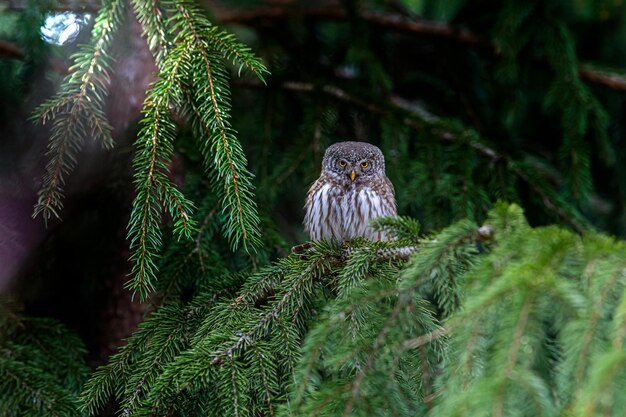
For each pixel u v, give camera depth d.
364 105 12.49
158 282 9.70
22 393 8.21
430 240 6.49
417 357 6.61
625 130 13.25
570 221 11.59
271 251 10.55
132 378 7.70
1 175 10.76
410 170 11.84
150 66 10.71
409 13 13.52
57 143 7.54
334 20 13.39
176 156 10.62
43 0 9.95
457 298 6.32
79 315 11.30
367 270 7.35
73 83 7.62
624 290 5.09
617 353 4.69
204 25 7.94
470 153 11.87
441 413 5.19
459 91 13.62
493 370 5.12
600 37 14.09
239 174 7.54
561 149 12.11
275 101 12.59
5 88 10.73
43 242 11.00
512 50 12.33
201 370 7.16
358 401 6.04
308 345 6.30
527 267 5.45
